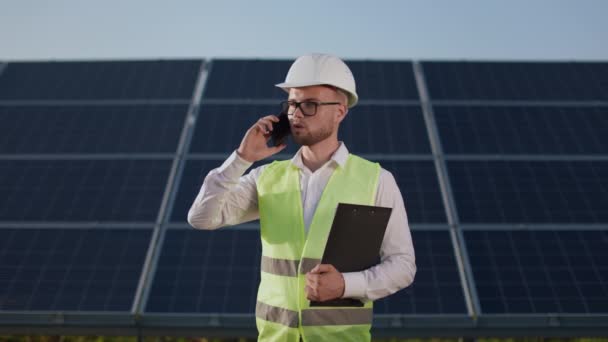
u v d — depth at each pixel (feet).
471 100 48.26
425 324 31.78
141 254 36.50
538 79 50.83
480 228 37.68
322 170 12.16
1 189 41.52
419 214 38.65
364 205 10.87
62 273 35.63
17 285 34.83
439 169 41.75
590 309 32.91
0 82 51.52
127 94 49.75
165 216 38.93
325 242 11.59
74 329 32.48
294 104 11.59
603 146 44.11
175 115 47.24
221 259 36.17
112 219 39.01
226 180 11.64
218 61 53.06
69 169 42.96
